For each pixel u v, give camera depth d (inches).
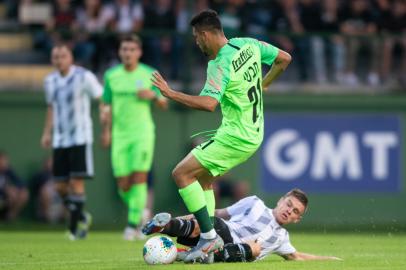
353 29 2805.1
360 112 2628.0
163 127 2586.1
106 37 2637.8
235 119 1170.6
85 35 2637.8
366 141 2630.4
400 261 1278.3
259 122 1191.6
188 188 1147.9
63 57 1892.2
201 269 1069.8
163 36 2625.5
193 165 1156.5
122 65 1916.8
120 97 1902.1
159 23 2704.2
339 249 1617.9
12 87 2642.7
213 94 1138.0
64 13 2723.9
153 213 2566.4
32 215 2534.5
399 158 2632.9
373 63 2721.5
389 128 2635.3
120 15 2714.1
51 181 2503.7
